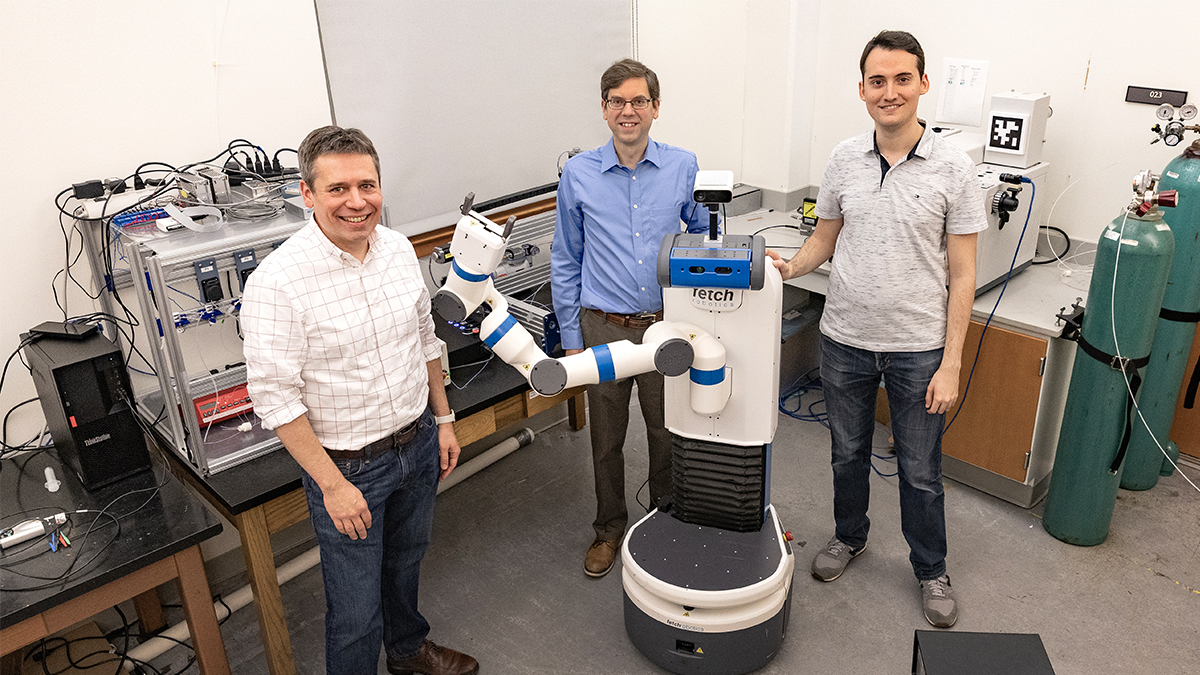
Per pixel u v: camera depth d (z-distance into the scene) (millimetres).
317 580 2609
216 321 2055
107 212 2043
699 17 3469
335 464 1725
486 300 1874
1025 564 2520
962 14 3072
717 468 2131
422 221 2799
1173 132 2561
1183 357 2619
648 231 2213
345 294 1645
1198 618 2275
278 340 1567
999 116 2768
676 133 3580
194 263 1914
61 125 2066
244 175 2174
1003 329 2605
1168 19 2627
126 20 2096
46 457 2152
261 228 1991
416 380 1809
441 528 2811
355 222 1582
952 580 2461
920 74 1884
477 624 2381
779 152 3660
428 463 1904
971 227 1952
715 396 1979
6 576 1711
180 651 2334
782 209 3719
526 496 2977
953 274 2018
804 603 2406
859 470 2365
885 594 2430
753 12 3537
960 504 2824
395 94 2605
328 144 1538
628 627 2207
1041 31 2900
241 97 2330
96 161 2137
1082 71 2846
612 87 2041
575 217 2287
